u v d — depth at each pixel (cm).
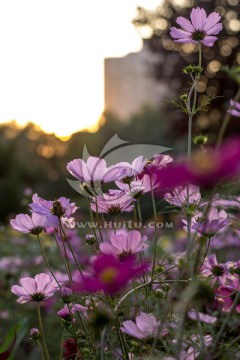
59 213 96
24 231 101
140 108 2014
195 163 75
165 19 1146
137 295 92
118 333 88
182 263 91
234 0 1080
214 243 140
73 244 160
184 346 85
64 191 1351
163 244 123
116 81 2369
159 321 83
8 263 321
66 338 104
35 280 100
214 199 87
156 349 83
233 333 96
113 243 88
